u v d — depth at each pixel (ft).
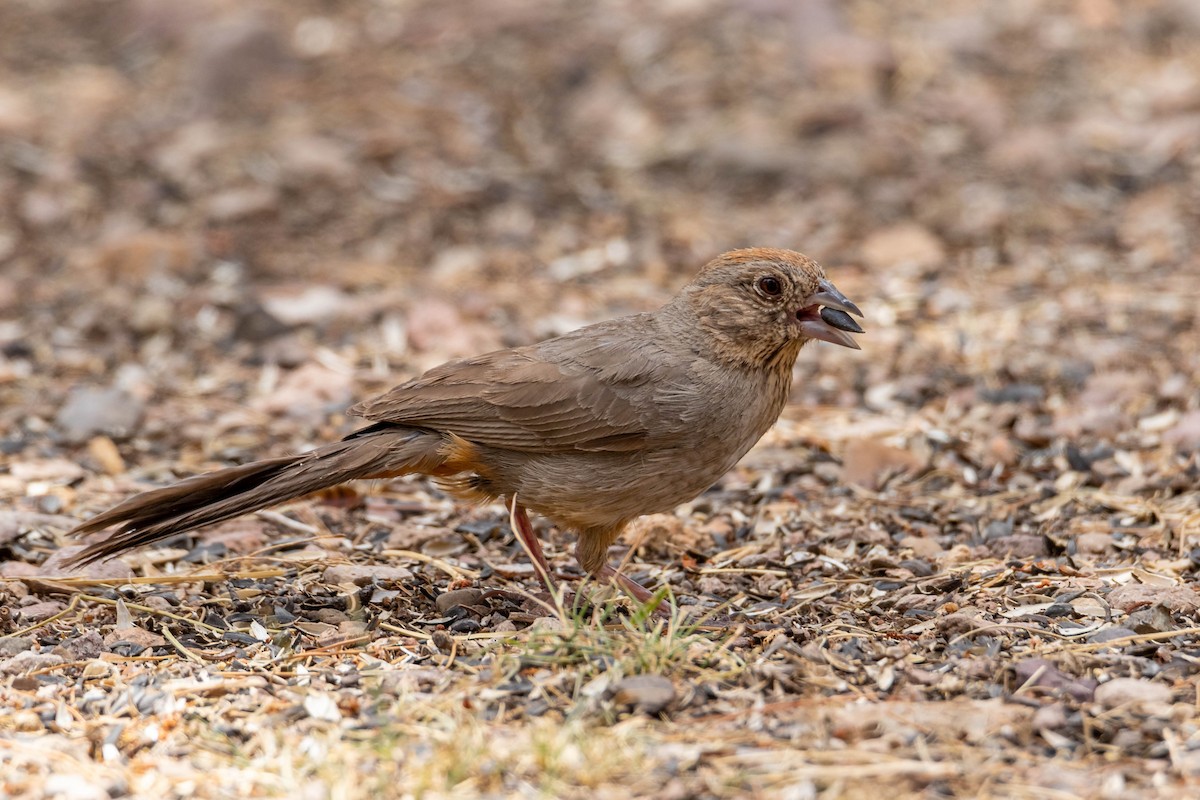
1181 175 59.26
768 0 71.20
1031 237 55.01
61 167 61.46
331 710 24.03
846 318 29.14
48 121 66.28
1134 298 49.01
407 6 74.54
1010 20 72.33
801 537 33.47
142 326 48.88
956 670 25.02
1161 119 63.87
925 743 22.49
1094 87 67.05
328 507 35.94
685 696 24.07
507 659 25.41
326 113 65.41
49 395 43.96
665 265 53.83
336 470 27.99
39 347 47.75
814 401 42.80
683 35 69.51
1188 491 34.94
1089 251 53.57
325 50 70.90
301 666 26.21
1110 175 59.62
